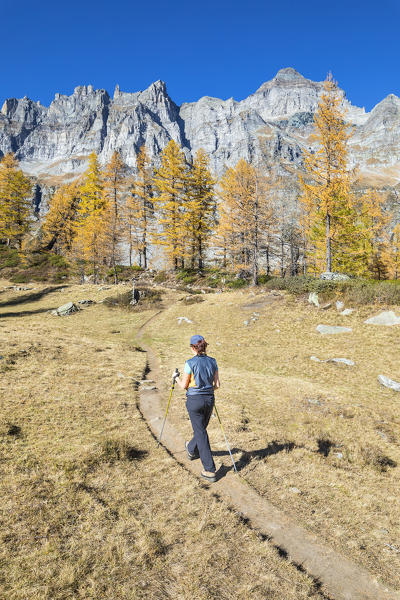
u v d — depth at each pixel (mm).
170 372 13352
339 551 3857
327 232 26359
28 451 5691
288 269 51094
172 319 27047
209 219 46469
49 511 4137
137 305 32594
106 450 5883
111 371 12109
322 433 7766
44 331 19469
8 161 55594
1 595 2902
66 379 10352
